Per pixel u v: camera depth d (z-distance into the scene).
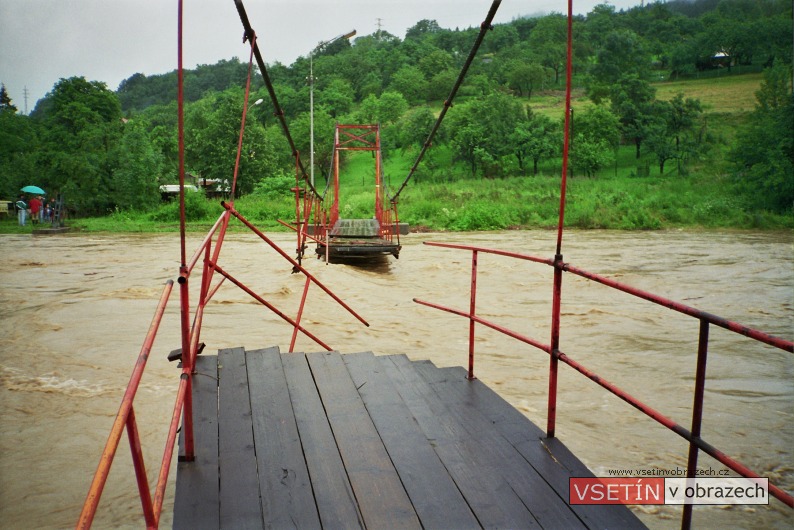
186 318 3.06
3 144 61.16
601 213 35.38
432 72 167.38
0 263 18.22
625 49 105.81
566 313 10.96
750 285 14.18
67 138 61.75
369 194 45.22
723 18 136.88
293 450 3.34
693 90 103.06
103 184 45.16
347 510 2.74
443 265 17.45
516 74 136.62
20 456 5.12
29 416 5.97
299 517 2.69
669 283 14.44
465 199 41.00
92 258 19.77
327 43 31.91
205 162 67.50
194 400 4.06
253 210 39.53
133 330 9.49
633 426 5.76
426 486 2.96
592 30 172.12
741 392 6.76
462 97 142.38
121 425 1.73
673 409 6.23
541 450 3.34
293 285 13.02
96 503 1.48
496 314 10.91
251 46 5.77
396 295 12.80
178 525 2.62
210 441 3.45
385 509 2.75
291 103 138.25
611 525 2.62
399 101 118.19
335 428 3.64
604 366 7.74
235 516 2.69
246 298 11.72
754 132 42.12
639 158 76.94
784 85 44.22
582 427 5.72
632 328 9.80
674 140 73.88
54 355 8.05
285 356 5.08
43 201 43.22
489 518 2.68
